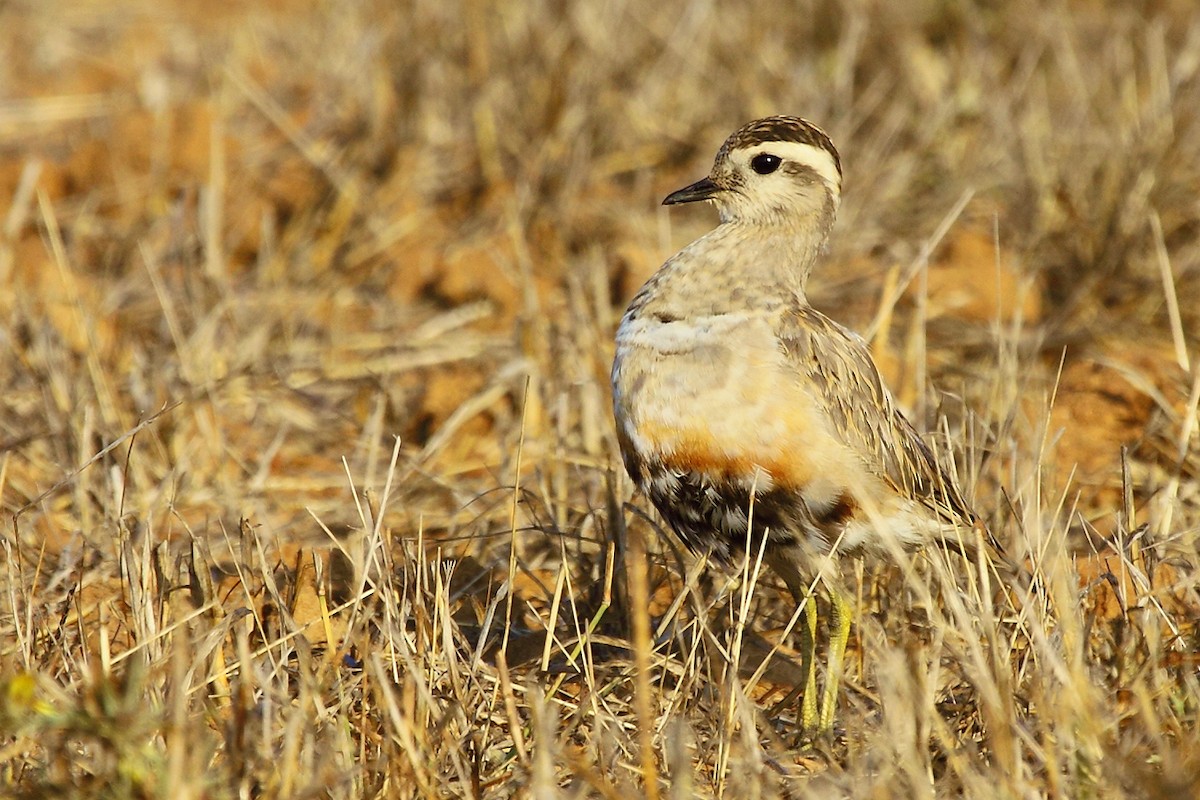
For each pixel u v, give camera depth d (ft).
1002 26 92.17
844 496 41.91
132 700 31.19
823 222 45.50
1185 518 50.19
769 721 42.57
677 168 82.89
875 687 43.24
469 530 53.26
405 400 64.54
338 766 35.63
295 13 106.01
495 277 72.13
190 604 44.32
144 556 42.11
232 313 66.59
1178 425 56.75
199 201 77.00
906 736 35.37
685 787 34.09
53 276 69.62
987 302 69.62
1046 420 49.44
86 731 30.89
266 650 38.91
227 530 52.44
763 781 36.24
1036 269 71.26
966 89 84.74
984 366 64.13
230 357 64.75
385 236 76.74
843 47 87.15
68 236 76.43
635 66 86.53
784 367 41.68
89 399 56.34
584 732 40.68
